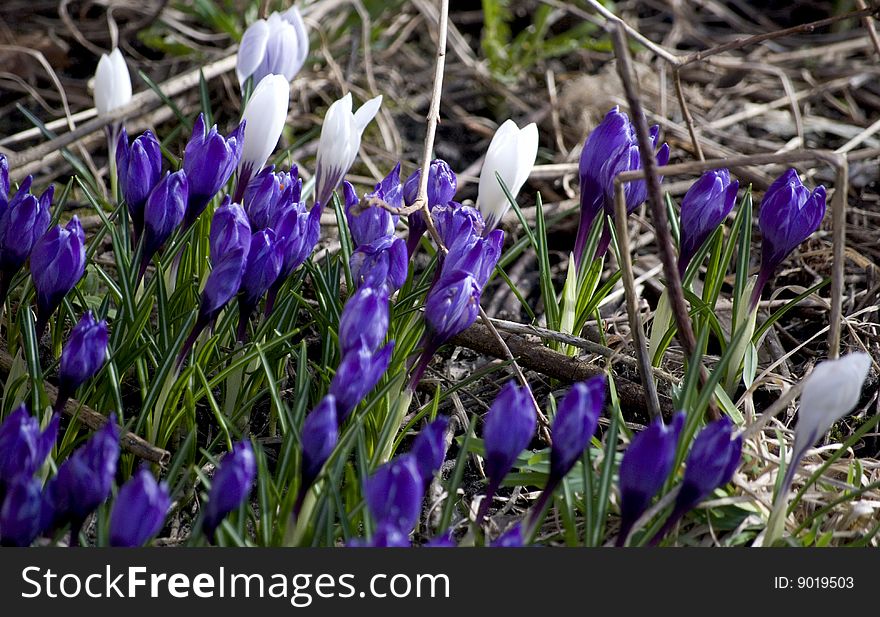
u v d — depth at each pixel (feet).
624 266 10.93
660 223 10.47
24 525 8.30
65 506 8.80
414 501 8.29
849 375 9.09
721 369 10.93
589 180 13.38
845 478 12.16
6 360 12.64
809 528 11.11
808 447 9.69
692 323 14.06
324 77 22.91
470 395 14.07
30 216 11.61
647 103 23.50
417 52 25.52
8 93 22.58
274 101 13.14
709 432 8.93
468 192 20.43
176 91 20.25
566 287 14.10
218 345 13.16
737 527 10.77
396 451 13.12
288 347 12.98
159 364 12.11
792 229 12.43
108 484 8.68
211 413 13.42
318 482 10.23
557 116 22.74
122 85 16.87
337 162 13.17
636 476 8.88
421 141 22.07
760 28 27.71
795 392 10.73
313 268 13.38
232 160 12.59
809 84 24.80
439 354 15.16
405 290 13.79
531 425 9.15
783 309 13.61
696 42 26.50
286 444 10.79
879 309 15.76
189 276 13.84
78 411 11.25
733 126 23.08
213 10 23.02
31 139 21.02
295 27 15.43
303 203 12.28
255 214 12.76
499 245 11.35
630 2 27.71
